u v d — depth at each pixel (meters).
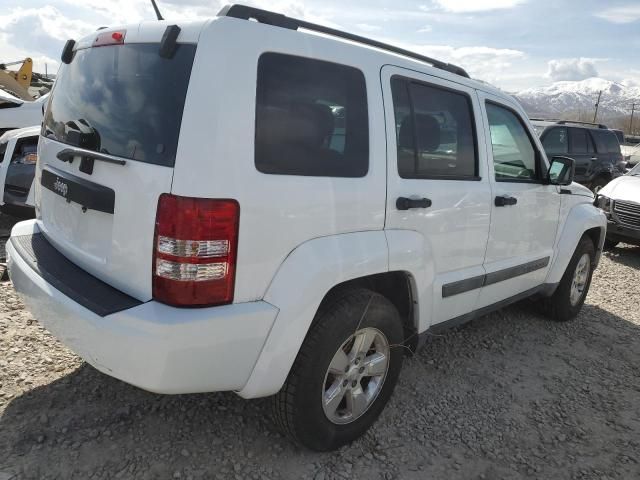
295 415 2.51
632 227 7.77
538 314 5.10
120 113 2.35
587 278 5.16
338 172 2.52
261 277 2.25
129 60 2.41
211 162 2.07
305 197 2.35
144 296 2.19
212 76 2.10
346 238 2.55
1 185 5.57
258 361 2.31
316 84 2.44
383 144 2.72
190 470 2.54
